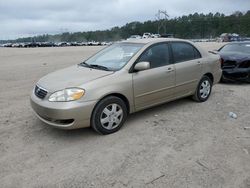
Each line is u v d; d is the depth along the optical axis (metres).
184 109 6.07
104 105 4.58
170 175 3.54
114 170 3.66
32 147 4.30
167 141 4.50
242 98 7.06
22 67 13.87
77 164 3.81
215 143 4.43
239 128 5.05
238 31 100.00
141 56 5.16
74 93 4.32
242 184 3.37
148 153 4.11
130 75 4.91
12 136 4.68
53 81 4.72
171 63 5.68
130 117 5.56
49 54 24.14
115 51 5.62
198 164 3.80
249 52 9.24
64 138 4.61
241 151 4.17
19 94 7.62
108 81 4.63
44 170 3.67
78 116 4.32
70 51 29.19
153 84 5.26
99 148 4.26
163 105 6.33
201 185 3.34
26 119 5.48
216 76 6.88
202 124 5.22
